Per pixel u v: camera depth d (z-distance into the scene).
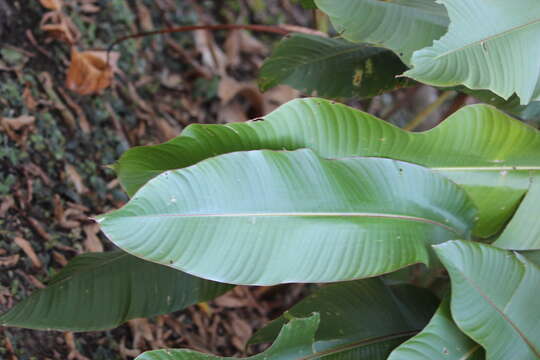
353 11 1.12
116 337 1.53
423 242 1.08
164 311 1.20
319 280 1.02
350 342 1.15
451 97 2.16
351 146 1.09
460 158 1.12
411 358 1.02
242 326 1.86
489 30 1.04
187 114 2.18
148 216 0.96
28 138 1.59
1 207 1.47
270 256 1.00
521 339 1.04
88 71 1.73
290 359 1.05
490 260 1.04
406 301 1.22
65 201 1.61
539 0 1.06
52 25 1.78
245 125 1.05
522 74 1.05
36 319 1.16
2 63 1.62
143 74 2.11
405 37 1.12
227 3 2.60
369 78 1.40
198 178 0.99
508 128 1.11
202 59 2.32
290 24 2.82
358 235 1.04
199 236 0.98
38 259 1.48
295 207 1.02
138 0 2.24
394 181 1.08
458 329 1.05
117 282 1.20
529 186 1.14
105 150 1.79
